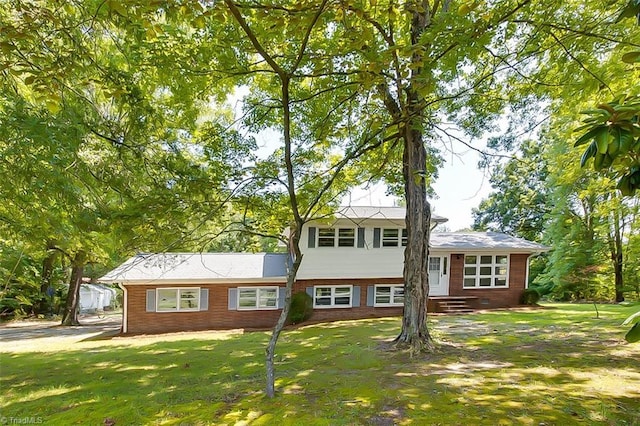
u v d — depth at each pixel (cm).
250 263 1627
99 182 618
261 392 462
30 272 1972
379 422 358
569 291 2125
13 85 500
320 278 1572
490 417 368
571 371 549
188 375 657
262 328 1434
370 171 849
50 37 447
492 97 720
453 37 447
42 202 579
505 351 717
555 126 993
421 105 558
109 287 3136
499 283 1764
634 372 541
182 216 654
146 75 635
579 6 551
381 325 1262
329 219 814
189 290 1454
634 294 1538
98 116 587
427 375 541
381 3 575
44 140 473
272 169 692
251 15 452
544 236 2281
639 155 147
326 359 711
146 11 343
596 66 599
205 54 597
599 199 1870
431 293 1703
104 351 1018
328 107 756
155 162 670
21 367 823
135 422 376
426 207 822
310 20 386
